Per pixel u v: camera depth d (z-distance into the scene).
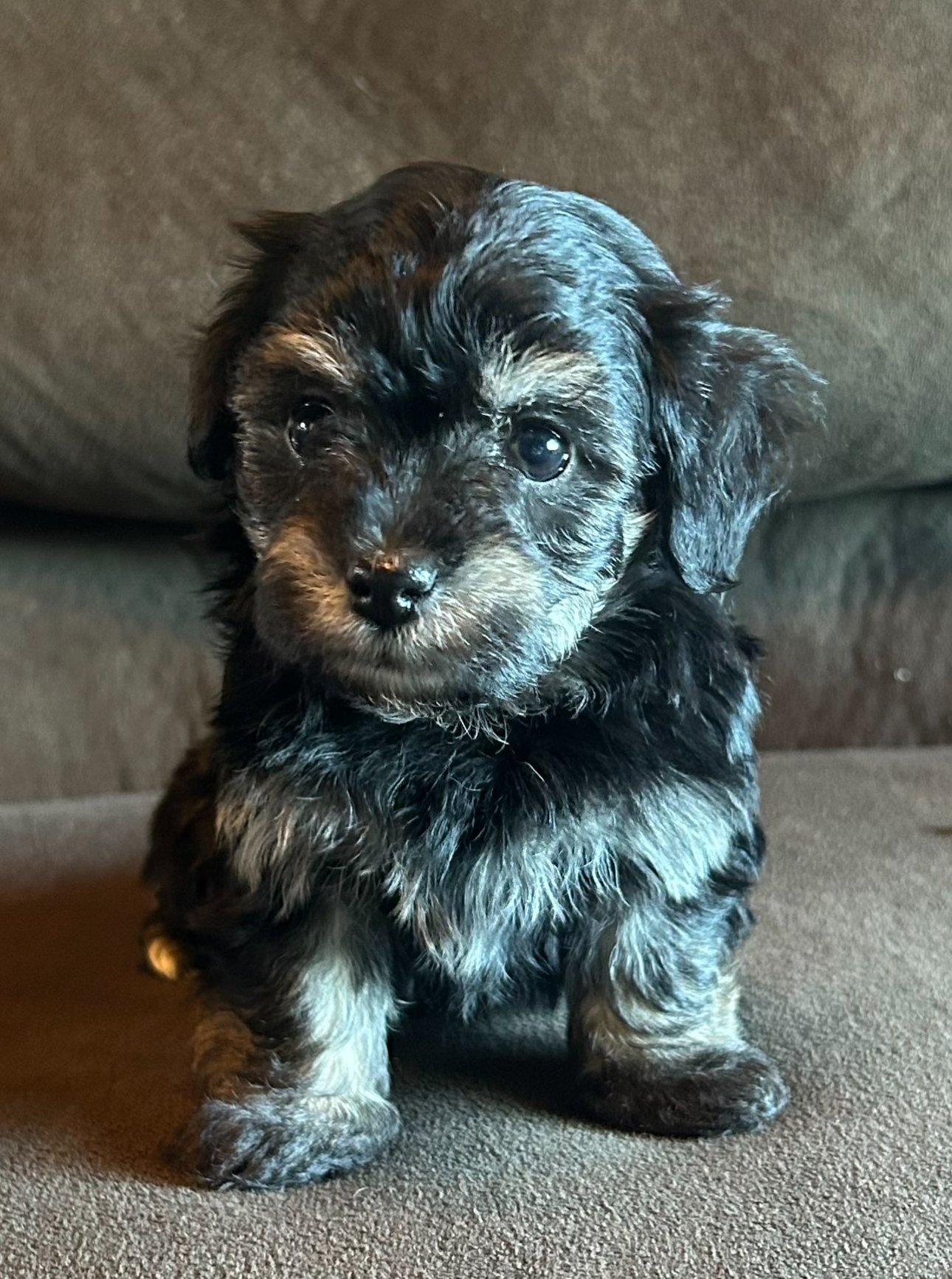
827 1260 0.20
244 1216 0.21
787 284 0.40
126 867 0.39
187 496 0.43
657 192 0.40
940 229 0.40
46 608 0.45
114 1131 0.24
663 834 0.25
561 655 0.25
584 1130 0.24
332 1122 0.24
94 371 0.41
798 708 0.47
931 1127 0.24
